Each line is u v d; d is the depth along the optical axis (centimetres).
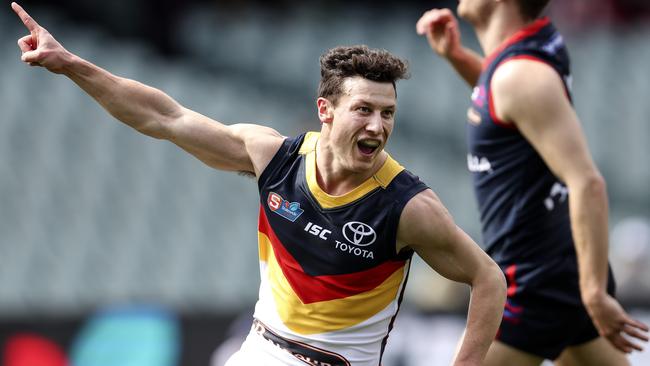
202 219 4356
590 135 4966
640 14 5678
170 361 2791
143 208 4369
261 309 1426
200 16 5784
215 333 2798
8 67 4906
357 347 1377
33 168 4472
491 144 1691
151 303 3888
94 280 4034
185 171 4547
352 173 1319
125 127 4691
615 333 1612
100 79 1402
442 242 1311
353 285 1343
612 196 4591
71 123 4703
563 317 1688
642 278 3256
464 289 3036
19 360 2812
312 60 5538
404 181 1320
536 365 1716
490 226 1730
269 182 1371
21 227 4206
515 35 1667
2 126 4625
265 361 1402
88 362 2812
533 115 1599
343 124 1280
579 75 5303
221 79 5284
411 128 5075
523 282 1686
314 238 1340
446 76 5372
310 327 1374
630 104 5128
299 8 5900
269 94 5225
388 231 1310
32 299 3919
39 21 5262
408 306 2728
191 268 4138
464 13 1745
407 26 5775
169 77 5122
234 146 1409
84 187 4428
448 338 2656
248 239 4297
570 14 5672
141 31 5469
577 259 1691
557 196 1678
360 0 5991
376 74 1275
